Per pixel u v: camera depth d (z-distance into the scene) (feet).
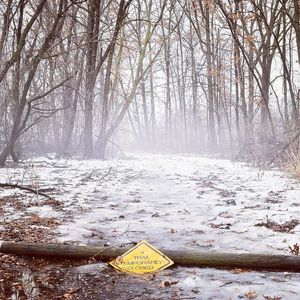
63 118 76.33
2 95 54.19
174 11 98.32
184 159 75.92
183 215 20.97
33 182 32.40
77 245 14.06
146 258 13.04
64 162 56.70
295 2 49.73
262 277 12.05
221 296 10.66
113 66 90.38
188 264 13.14
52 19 58.44
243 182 34.99
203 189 30.91
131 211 22.04
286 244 15.39
